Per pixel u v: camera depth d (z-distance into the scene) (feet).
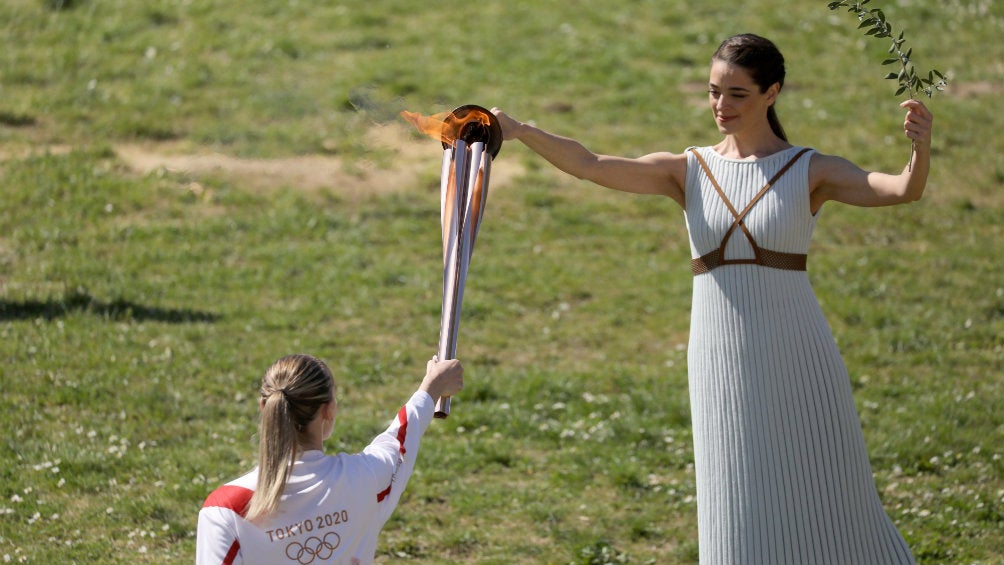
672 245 143.84
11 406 88.17
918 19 226.17
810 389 47.14
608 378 102.94
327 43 204.54
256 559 36.27
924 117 42.83
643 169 49.19
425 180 157.99
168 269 125.29
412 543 71.26
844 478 47.55
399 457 38.81
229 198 147.33
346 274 127.75
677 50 209.77
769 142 48.39
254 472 37.81
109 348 101.09
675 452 86.69
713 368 48.01
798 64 206.08
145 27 206.08
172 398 92.22
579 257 138.10
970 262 138.00
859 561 47.73
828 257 139.23
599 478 82.23
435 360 42.37
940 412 94.17
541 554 70.44
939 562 69.51
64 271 120.88
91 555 67.05
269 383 37.47
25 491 74.64
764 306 46.98
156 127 166.50
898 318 119.44
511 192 158.30
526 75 197.16
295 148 162.81
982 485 81.51
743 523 47.44
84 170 150.41
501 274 130.82
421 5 228.22
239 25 210.59
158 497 74.95
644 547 72.38
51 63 185.47
